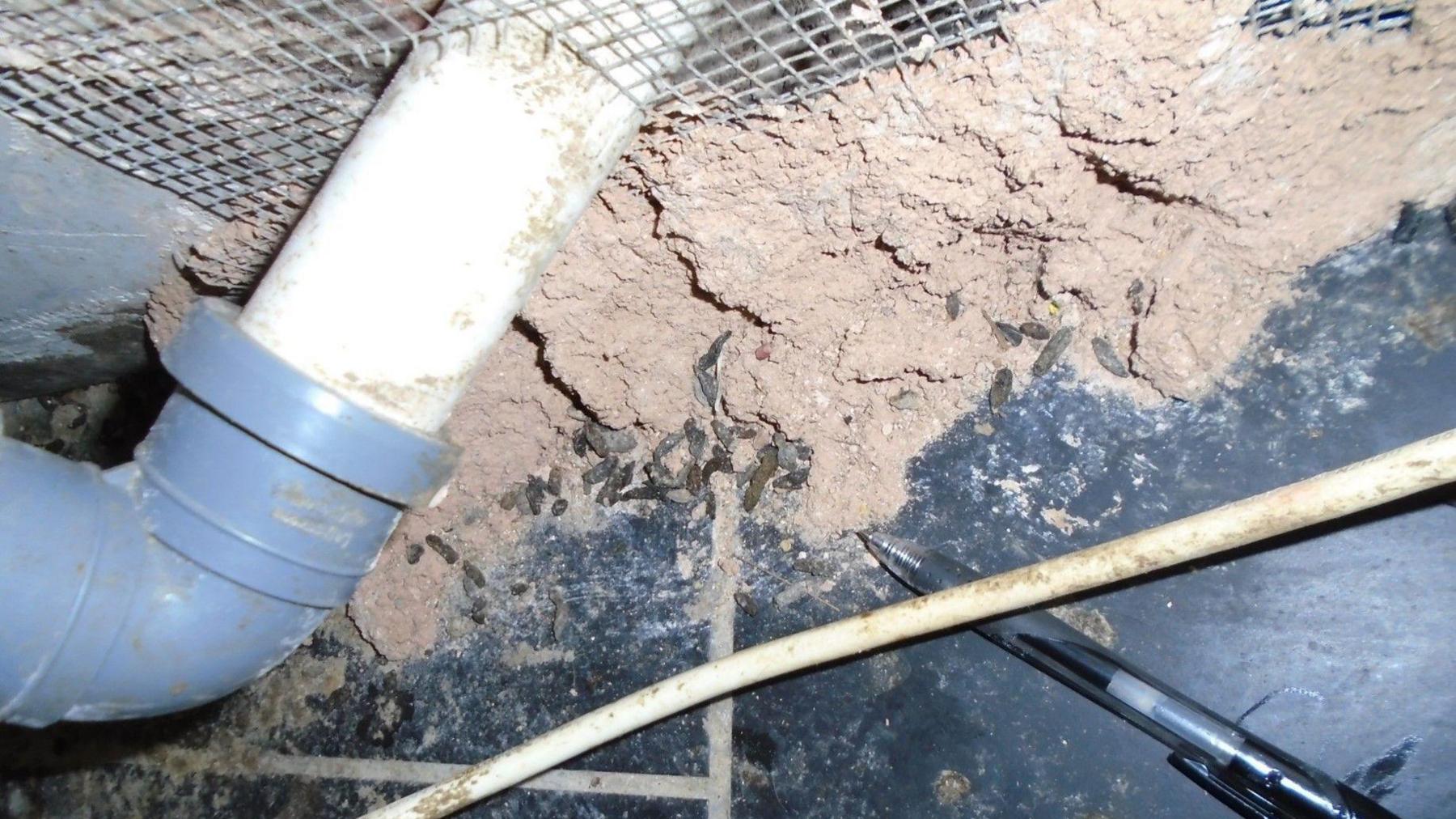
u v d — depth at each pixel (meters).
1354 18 0.22
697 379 0.32
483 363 0.23
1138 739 0.27
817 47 0.22
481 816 0.34
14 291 0.31
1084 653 0.27
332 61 0.22
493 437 0.34
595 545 0.34
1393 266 0.27
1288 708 0.26
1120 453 0.29
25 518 0.21
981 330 0.30
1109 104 0.24
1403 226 0.27
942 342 0.31
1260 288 0.28
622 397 0.33
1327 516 0.21
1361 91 0.24
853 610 0.31
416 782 0.34
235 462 0.21
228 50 0.22
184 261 0.30
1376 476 0.20
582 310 0.30
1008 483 0.30
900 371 0.31
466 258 0.21
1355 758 0.26
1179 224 0.28
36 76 0.23
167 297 0.32
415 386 0.21
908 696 0.30
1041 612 0.28
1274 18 0.22
